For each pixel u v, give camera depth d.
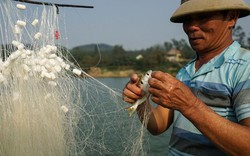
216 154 1.93
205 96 1.95
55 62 2.09
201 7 1.90
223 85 1.88
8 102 1.98
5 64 1.92
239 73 1.81
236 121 1.83
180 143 2.14
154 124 2.42
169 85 1.62
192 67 2.22
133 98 2.02
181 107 1.63
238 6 1.89
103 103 2.36
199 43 2.03
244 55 1.87
